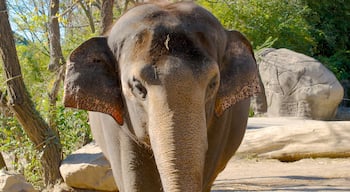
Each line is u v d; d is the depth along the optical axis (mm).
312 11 22922
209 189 4703
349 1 23234
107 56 3625
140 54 3285
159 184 3922
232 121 4398
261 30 20500
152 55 3236
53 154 8656
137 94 3258
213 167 4117
